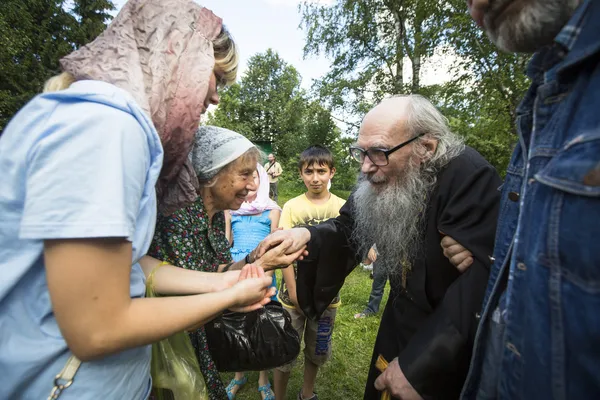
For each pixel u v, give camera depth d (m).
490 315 1.00
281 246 1.53
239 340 1.54
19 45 18.28
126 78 0.82
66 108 0.68
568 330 0.63
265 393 2.58
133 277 0.86
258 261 1.51
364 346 3.43
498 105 7.00
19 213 0.68
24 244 0.68
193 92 0.94
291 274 2.31
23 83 18.58
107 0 24.25
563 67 0.70
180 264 1.30
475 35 6.97
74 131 0.64
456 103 8.44
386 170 1.44
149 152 0.79
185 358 1.18
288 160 30.02
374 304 4.12
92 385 0.75
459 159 1.38
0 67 17.47
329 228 1.77
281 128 34.88
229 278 1.13
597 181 0.59
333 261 1.79
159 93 0.88
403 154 1.41
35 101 0.69
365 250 1.79
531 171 0.79
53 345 0.71
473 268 1.19
